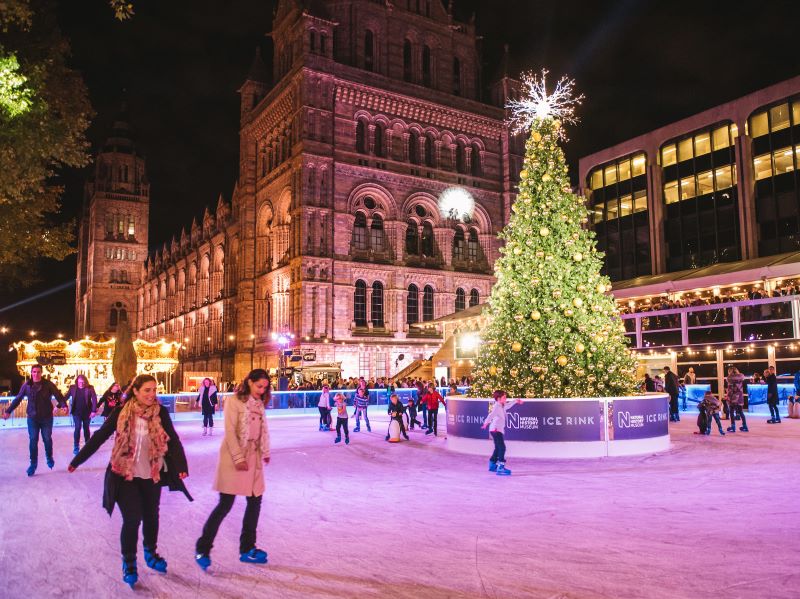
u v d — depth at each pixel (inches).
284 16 2488.9
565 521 349.7
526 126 743.1
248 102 2741.1
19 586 251.1
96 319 4803.2
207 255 3548.2
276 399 1441.9
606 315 692.7
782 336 1242.6
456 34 2659.9
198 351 3501.5
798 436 760.3
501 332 694.5
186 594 238.7
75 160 665.6
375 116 2368.4
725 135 1733.5
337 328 2165.4
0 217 772.6
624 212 1983.3
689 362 1402.6
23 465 627.2
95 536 334.0
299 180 2198.6
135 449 261.0
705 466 541.0
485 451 668.1
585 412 631.2
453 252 2504.9
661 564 265.6
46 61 614.9
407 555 285.0
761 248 1628.9
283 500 423.5
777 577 245.4
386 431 1005.2
